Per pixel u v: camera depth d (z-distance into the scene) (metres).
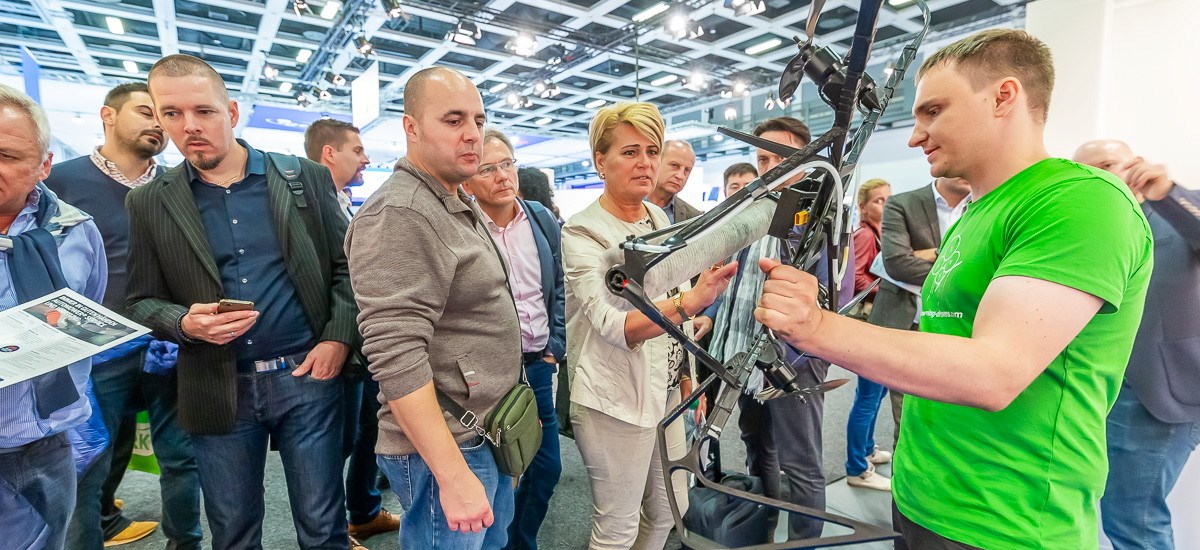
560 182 17.33
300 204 1.33
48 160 1.05
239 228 1.27
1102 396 0.72
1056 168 0.70
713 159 10.92
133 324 0.98
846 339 0.53
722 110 10.38
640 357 1.20
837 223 0.51
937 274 0.83
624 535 1.26
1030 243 0.64
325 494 1.35
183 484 1.67
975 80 0.72
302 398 1.32
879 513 2.09
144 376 1.61
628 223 1.29
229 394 1.23
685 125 10.20
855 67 0.46
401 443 0.98
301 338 1.32
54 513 1.10
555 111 11.52
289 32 6.99
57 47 6.87
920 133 0.79
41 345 0.88
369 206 0.93
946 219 2.03
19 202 1.03
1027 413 0.71
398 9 5.38
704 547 0.55
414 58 7.94
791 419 1.44
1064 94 1.73
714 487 0.57
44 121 1.01
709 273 1.00
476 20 6.38
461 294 0.97
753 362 0.56
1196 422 1.29
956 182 1.87
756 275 0.97
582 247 1.19
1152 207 1.24
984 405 0.56
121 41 6.82
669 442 1.29
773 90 8.69
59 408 1.05
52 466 1.09
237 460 1.29
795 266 0.55
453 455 0.90
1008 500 0.72
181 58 1.18
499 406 1.01
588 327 1.23
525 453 1.02
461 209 1.01
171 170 1.28
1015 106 0.72
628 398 1.20
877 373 0.54
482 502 0.91
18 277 1.00
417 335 0.88
